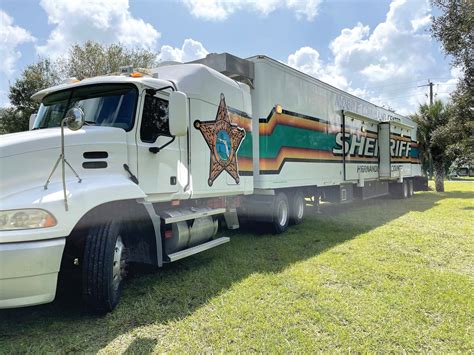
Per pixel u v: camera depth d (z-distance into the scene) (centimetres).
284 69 737
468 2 1067
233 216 639
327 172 917
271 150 687
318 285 416
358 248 592
